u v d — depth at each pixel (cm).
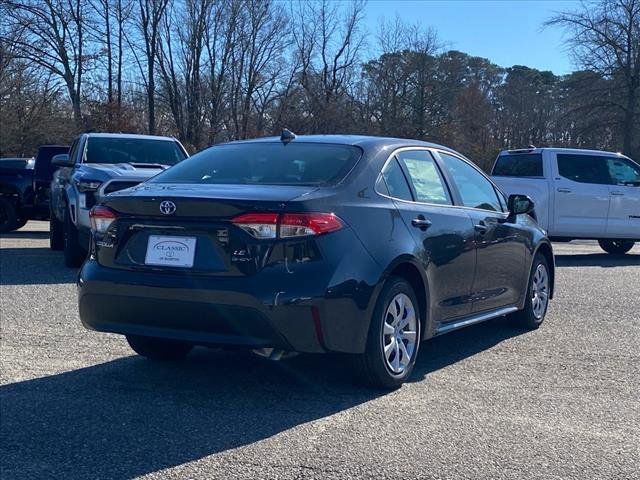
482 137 4491
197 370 593
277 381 565
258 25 4088
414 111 4097
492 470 405
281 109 3966
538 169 1415
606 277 1143
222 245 480
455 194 641
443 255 584
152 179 593
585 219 1409
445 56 4312
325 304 477
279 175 545
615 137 3369
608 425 479
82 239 1025
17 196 1688
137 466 407
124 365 604
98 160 1149
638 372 603
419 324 564
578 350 674
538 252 768
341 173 534
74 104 3759
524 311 749
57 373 579
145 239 507
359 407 506
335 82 4141
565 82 3841
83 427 465
